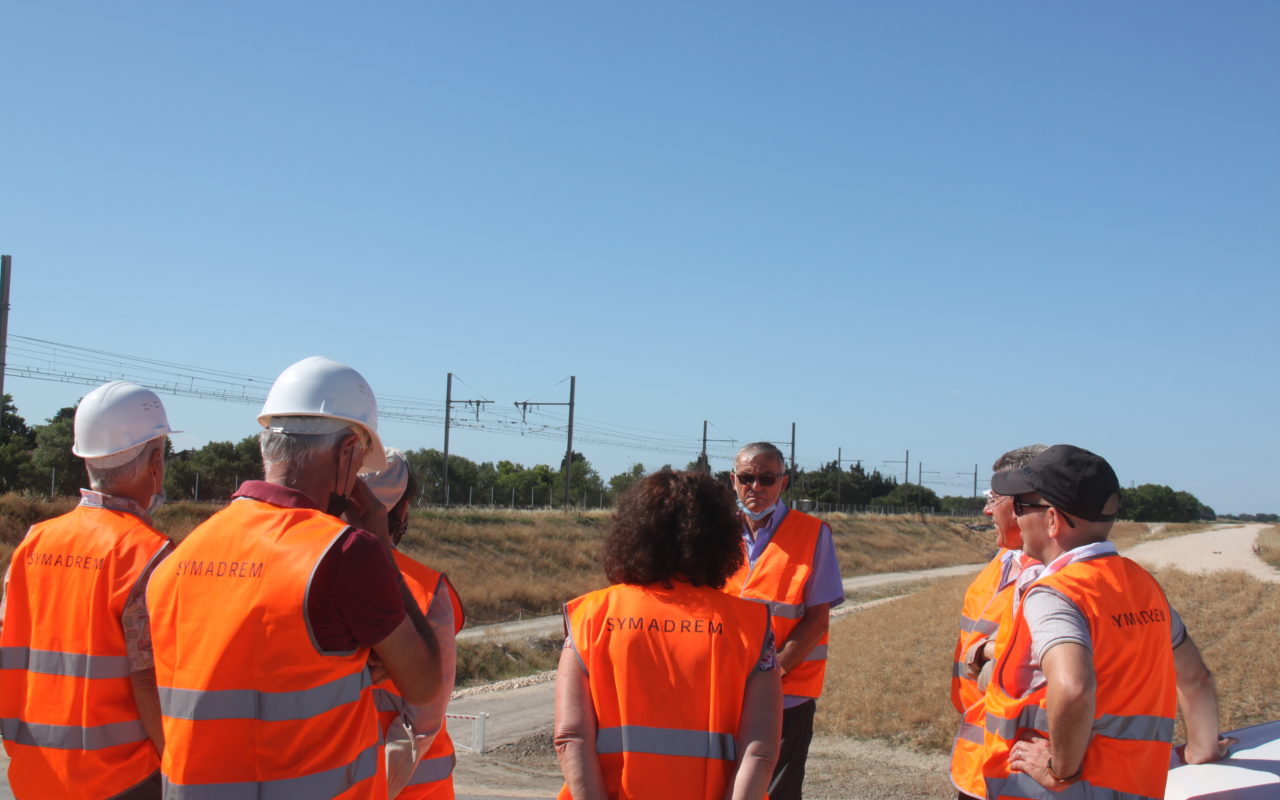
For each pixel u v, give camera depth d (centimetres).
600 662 258
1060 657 265
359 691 231
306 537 227
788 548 467
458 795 833
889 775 990
